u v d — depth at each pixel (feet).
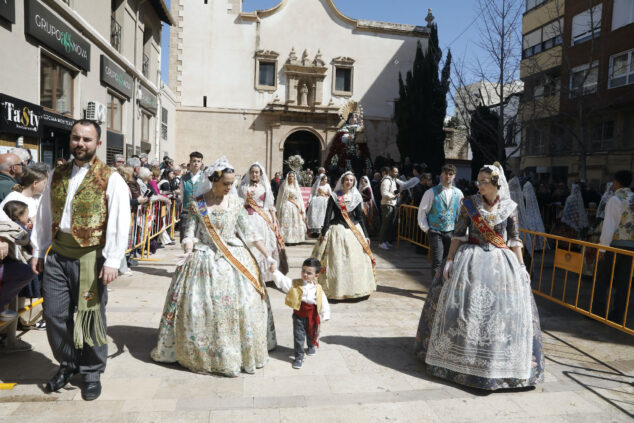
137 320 15.55
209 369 11.61
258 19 80.59
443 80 59.98
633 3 55.31
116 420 9.43
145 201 23.34
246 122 81.15
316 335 13.08
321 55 82.74
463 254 11.99
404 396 10.91
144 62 59.57
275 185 57.16
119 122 48.03
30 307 13.50
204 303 11.54
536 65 60.49
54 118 31.22
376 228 38.83
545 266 27.43
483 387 11.06
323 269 18.86
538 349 11.61
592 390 11.55
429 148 72.08
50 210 10.47
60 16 32.50
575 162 65.46
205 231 11.88
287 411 10.02
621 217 16.67
